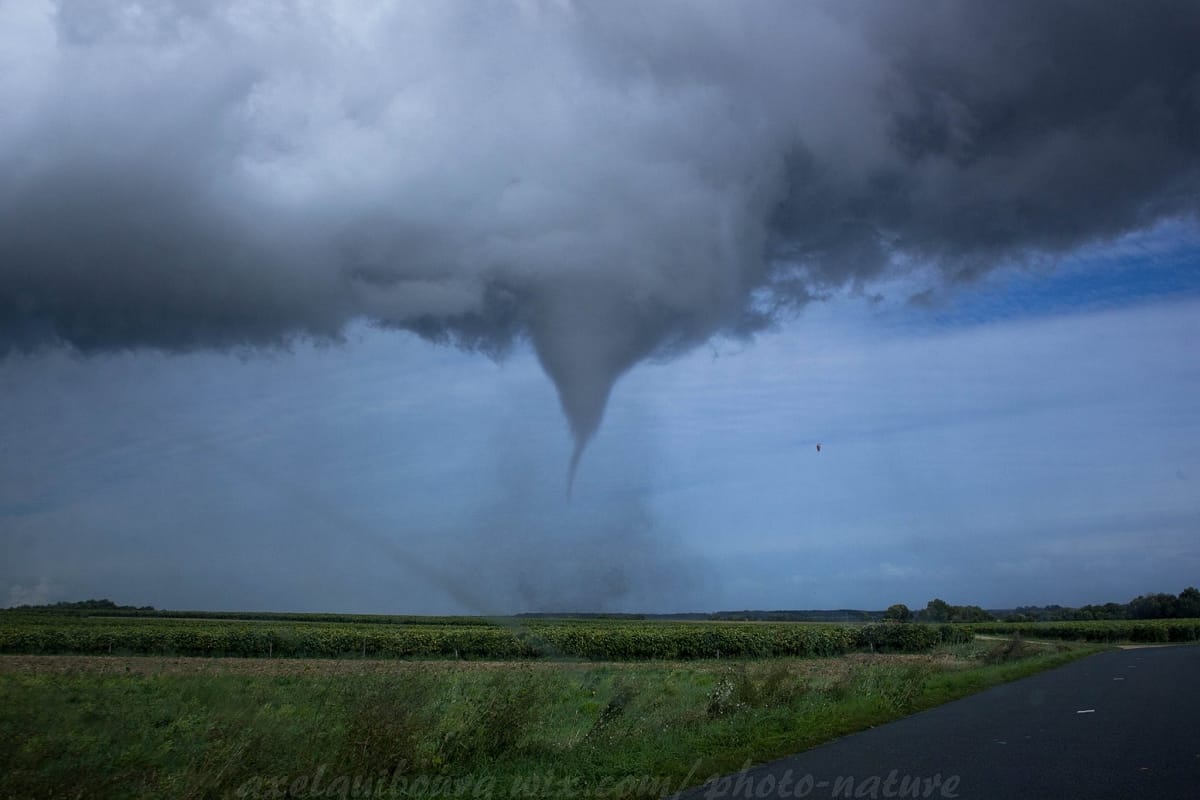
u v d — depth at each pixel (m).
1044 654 36.81
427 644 48.09
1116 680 23.98
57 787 7.65
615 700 13.80
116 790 7.89
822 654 51.84
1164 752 11.09
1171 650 49.22
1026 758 10.71
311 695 11.48
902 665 29.42
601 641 49.09
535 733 11.88
